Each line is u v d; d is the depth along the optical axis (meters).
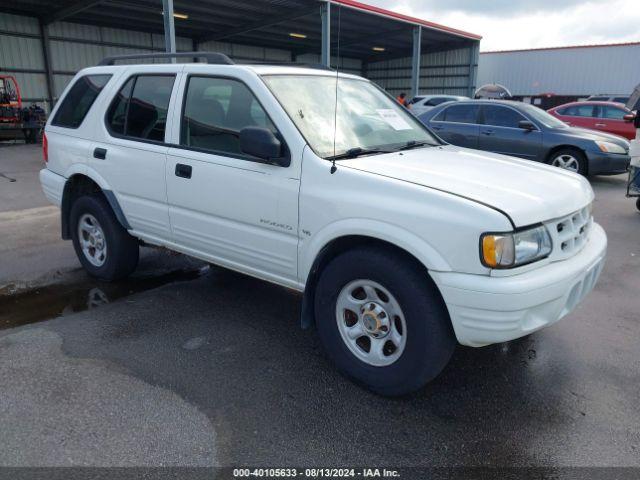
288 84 3.38
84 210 4.47
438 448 2.47
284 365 3.21
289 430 2.58
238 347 3.43
